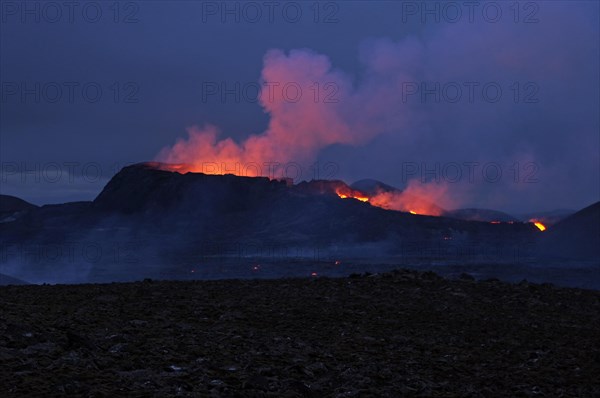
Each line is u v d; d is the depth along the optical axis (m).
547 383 21.97
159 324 26.22
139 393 15.45
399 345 26.02
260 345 23.20
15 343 19.41
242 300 34.12
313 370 20.14
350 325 29.30
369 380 19.23
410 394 18.69
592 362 25.31
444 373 21.89
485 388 20.30
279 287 39.03
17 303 30.02
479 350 26.48
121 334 22.77
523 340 28.73
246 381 17.42
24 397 14.39
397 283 41.47
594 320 34.22
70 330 22.20
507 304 37.12
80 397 14.70
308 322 29.47
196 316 29.44
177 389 16.30
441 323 31.23
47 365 17.31
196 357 20.50
